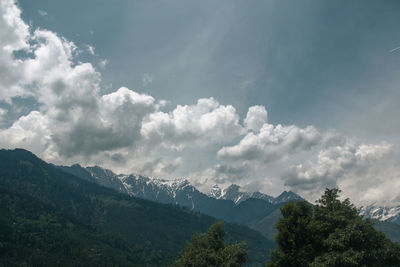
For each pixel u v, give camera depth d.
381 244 47.50
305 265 50.22
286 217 56.84
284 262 52.59
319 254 51.03
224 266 59.53
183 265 63.28
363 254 45.00
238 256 63.03
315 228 52.19
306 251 51.62
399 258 46.25
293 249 52.41
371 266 46.12
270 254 56.50
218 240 69.69
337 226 51.38
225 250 63.53
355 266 44.53
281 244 55.59
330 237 48.41
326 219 53.28
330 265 45.12
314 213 55.81
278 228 56.22
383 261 46.59
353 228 47.75
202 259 61.59
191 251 66.00
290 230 55.22
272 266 54.44
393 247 47.12
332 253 46.47
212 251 64.50
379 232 49.50
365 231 48.03
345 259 44.56
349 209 54.97
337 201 56.81
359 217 52.69
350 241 47.69
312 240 52.84
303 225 53.56
